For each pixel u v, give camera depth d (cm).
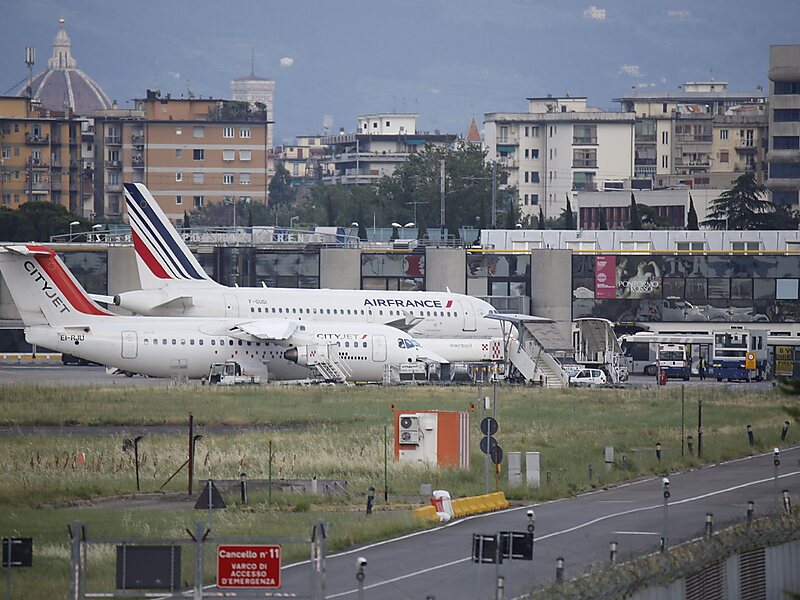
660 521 18662
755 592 15325
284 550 16038
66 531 17462
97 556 15700
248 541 13075
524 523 18525
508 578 14712
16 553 13950
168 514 18962
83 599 12850
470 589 14125
